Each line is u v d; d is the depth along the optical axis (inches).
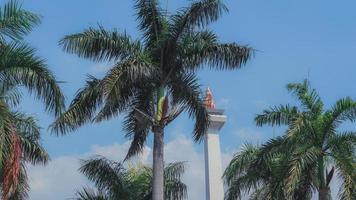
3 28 868.0
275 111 1256.2
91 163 1385.3
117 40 1097.4
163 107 1111.0
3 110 810.2
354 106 1185.4
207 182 2297.0
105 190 1381.6
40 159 1151.6
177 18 1125.1
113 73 1023.0
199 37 1130.0
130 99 1144.2
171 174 1422.2
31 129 1114.7
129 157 1208.2
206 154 2324.1
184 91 1116.5
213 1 1109.1
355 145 1165.1
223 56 1119.6
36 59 872.9
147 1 1141.7
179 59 1125.7
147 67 1043.3
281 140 1226.6
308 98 1243.8
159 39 1118.4
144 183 1422.2
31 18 875.4
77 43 1079.6
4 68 865.5
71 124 1075.3
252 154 1364.4
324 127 1189.1
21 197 1122.7
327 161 1186.6
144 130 1185.4
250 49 1119.0
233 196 1378.0
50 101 885.8
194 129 1137.4
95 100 1090.7
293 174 1125.1
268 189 1266.0
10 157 796.0
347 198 1093.1
